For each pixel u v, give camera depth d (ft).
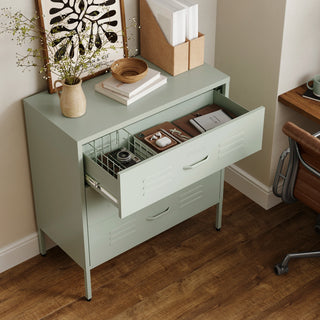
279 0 13.08
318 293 13.43
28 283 13.58
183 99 12.55
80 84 11.80
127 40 13.25
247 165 15.29
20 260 13.94
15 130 12.69
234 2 13.91
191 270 13.84
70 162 11.93
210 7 14.17
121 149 12.44
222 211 15.14
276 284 13.58
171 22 12.46
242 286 13.55
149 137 12.48
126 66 12.84
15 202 13.41
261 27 13.64
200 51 13.07
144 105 12.32
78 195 12.12
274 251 14.25
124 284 13.57
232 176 15.67
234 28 14.16
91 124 11.89
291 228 14.74
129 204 11.64
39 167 12.87
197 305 13.21
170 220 13.55
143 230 13.21
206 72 13.10
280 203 15.34
